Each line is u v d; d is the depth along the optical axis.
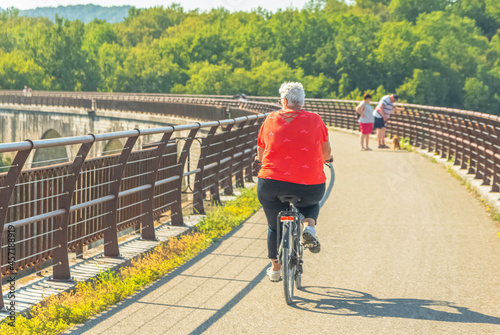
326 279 12.02
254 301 10.66
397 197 22.03
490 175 22.70
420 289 11.26
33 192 11.70
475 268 12.66
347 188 24.22
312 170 10.48
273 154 10.60
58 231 11.33
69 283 11.16
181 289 11.46
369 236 15.91
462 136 29.16
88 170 13.71
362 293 11.05
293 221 10.56
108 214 13.14
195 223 17.20
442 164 31.62
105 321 9.68
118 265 12.56
